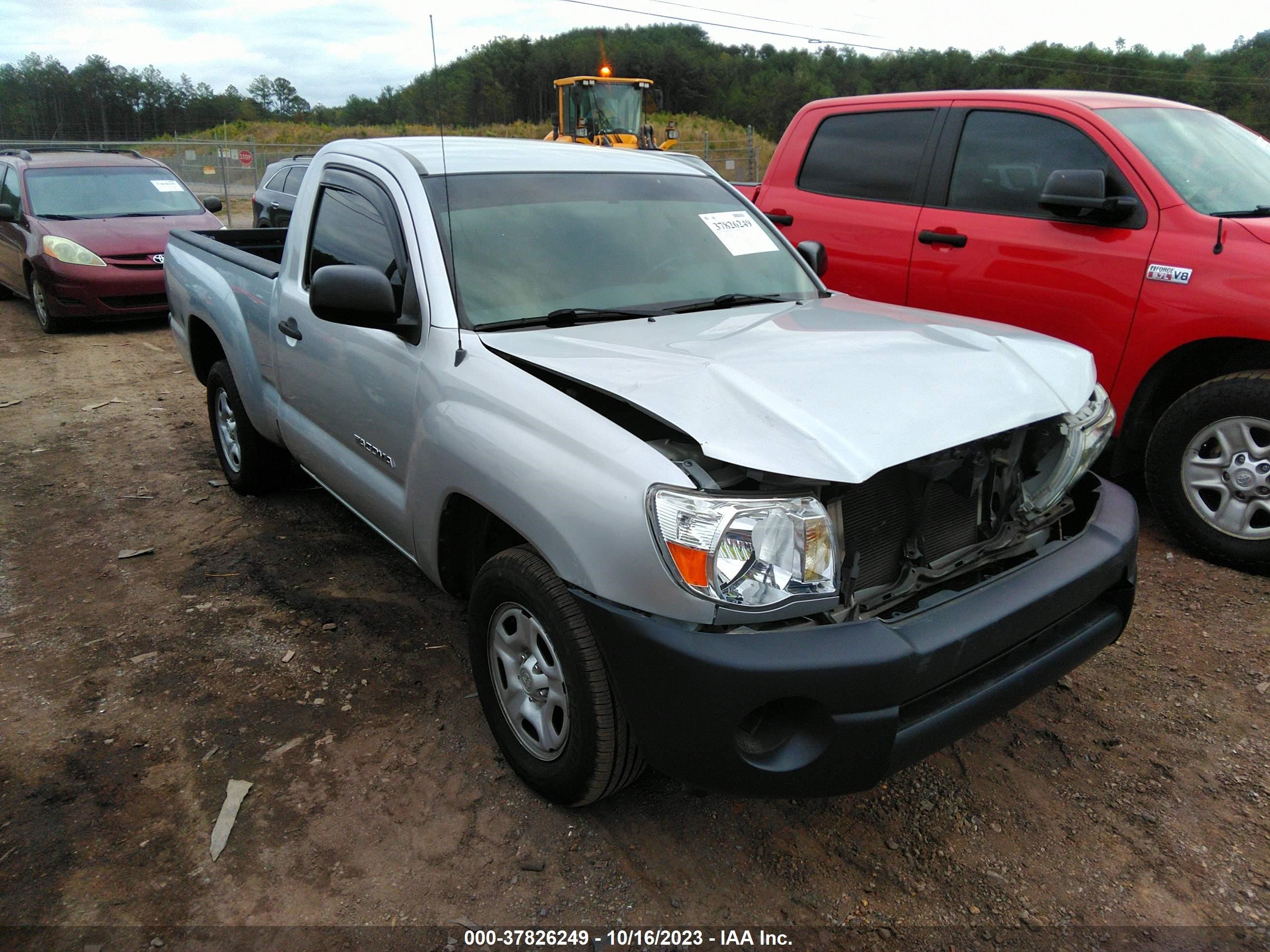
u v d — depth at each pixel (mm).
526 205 3199
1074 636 2490
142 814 2535
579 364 2453
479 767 2760
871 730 2006
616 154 3717
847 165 5379
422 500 2836
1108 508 2727
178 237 5312
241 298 4273
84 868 2348
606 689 2244
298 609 3693
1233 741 2885
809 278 3641
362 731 2918
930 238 4824
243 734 2887
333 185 3621
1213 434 3914
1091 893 2312
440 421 2680
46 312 9141
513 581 2430
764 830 2525
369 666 3285
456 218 3023
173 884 2303
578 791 2402
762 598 2006
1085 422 2645
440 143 3469
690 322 2947
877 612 2211
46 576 3965
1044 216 4453
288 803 2594
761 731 2092
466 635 3514
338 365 3332
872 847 2465
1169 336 3945
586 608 2156
